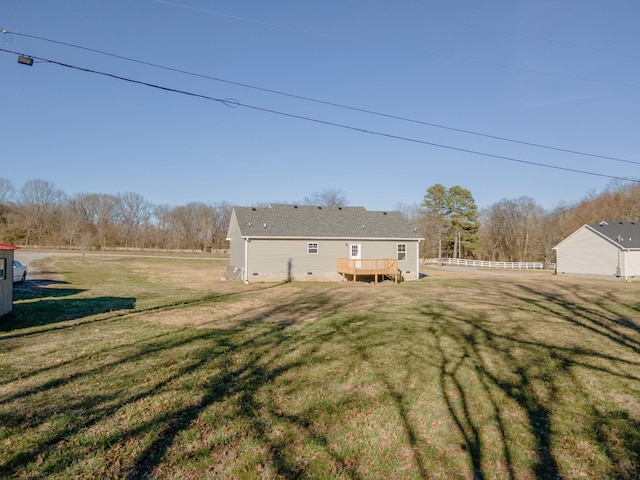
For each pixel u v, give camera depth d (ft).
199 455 13.06
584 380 21.07
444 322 36.22
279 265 77.00
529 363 23.85
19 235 190.70
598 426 15.96
